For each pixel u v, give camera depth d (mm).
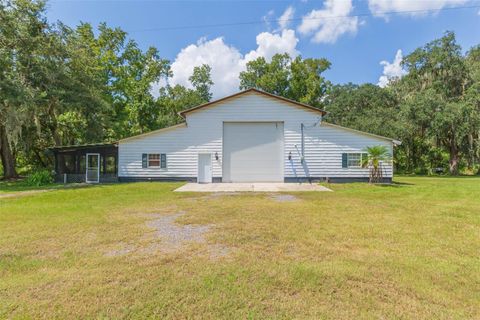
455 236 4762
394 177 21125
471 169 25609
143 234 4863
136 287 2883
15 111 13180
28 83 14180
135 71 27578
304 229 5207
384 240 4539
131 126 27188
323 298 2682
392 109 26062
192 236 4750
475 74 22562
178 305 2545
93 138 19156
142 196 9898
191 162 15852
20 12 14188
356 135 15312
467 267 3412
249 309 2490
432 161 26969
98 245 4266
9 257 3738
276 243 4371
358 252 3967
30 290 2818
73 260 3639
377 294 2756
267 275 3178
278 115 15703
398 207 7566
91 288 2855
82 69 17109
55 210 7105
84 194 10516
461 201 8680
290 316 2379
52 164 24703
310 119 15594
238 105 15812
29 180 15172
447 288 2877
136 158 15945
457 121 21359
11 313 2410
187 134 15883
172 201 8688
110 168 16719
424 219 6070
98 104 17875
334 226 5441
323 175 15430
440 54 23562
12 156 19531
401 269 3352
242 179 15789
